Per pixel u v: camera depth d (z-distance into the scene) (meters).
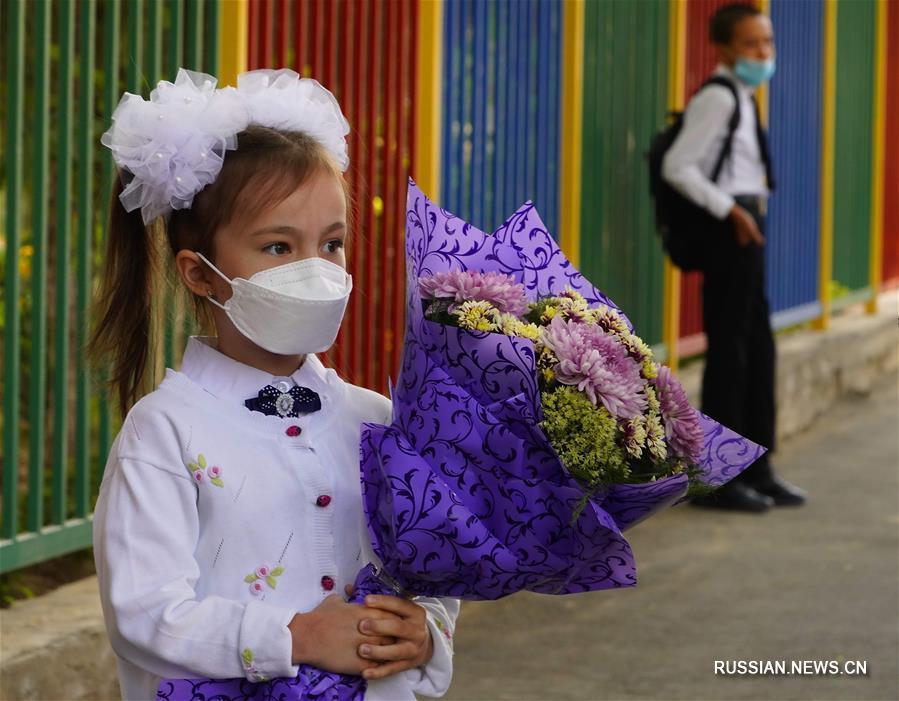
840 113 10.13
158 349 2.17
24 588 3.99
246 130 2.01
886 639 4.58
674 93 7.26
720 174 6.23
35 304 3.73
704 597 5.06
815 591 5.13
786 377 8.14
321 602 1.97
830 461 7.59
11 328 3.66
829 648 4.49
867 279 10.88
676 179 6.17
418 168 5.08
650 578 5.31
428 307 2.06
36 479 3.77
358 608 1.92
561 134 6.18
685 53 7.47
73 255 5.10
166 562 1.89
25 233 5.04
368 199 4.81
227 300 2.00
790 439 8.21
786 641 4.56
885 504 6.58
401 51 4.96
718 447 2.09
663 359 7.27
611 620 4.80
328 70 4.58
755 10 6.32
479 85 5.55
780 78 8.77
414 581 1.97
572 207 6.20
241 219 1.96
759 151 6.36
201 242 2.01
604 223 6.64
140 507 1.90
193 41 4.09
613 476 1.92
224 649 1.86
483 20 5.55
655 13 7.08
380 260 4.95
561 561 1.93
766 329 6.46
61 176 3.80
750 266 6.21
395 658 1.92
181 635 1.86
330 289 1.95
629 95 6.85
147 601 1.87
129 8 3.91
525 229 2.21
